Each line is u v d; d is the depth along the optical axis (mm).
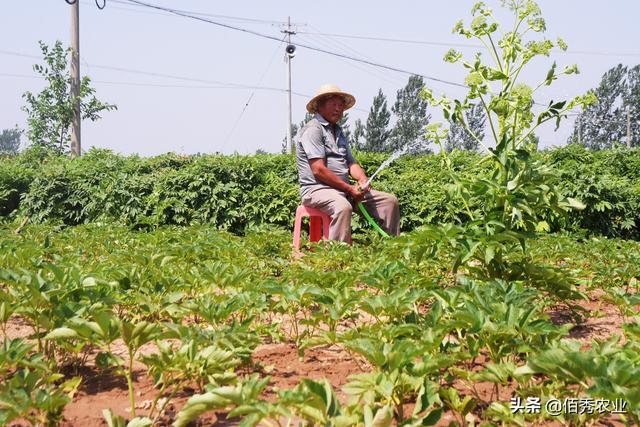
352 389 1926
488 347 2422
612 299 3855
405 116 69500
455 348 2426
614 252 6188
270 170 11609
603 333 3650
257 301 3324
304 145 6633
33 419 1930
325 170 6516
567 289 3766
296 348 3225
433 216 10656
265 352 3141
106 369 2748
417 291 3010
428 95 3793
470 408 2057
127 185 11266
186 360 2273
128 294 3541
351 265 5297
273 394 2449
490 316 2424
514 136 3529
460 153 13164
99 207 11414
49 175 11594
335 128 6961
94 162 12461
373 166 12375
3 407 1827
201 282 3896
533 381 2512
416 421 1745
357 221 10406
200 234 7520
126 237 7293
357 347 2088
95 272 3934
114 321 2252
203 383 2510
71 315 2541
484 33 3607
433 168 12562
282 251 6711
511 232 3361
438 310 2590
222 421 2201
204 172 11133
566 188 11062
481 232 3432
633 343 2238
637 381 1706
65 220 11734
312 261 5336
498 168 3656
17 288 2990
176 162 11891
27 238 7172
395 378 1976
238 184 11109
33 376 2025
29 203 11500
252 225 10945
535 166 3551
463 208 10469
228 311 2941
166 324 2541
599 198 10992
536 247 6168
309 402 1680
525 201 3348
